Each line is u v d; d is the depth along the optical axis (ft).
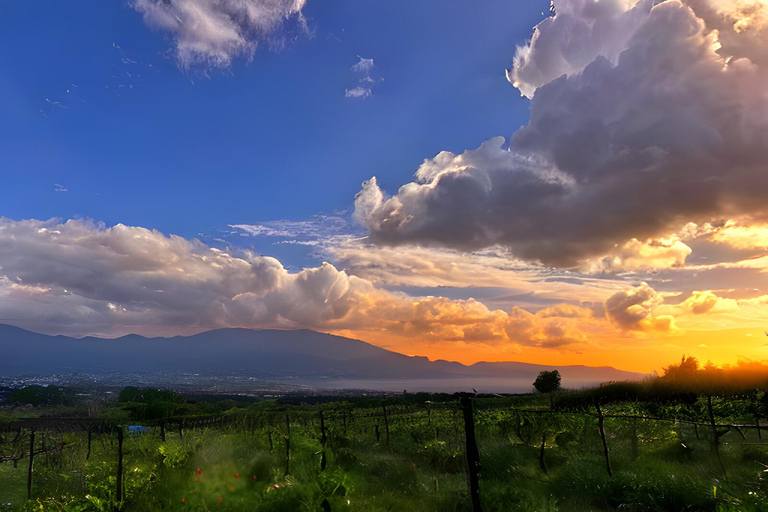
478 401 100.12
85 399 139.95
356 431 47.01
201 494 23.08
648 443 32.14
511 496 22.75
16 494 27.76
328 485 21.71
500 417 43.45
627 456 29.43
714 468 24.90
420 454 35.06
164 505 22.72
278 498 21.80
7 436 44.50
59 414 80.07
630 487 23.03
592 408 39.42
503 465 29.43
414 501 23.07
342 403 77.15
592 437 34.63
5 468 34.99
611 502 23.03
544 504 21.48
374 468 30.12
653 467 25.41
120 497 23.07
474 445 20.26
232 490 23.39
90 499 21.91
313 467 27.84
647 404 48.14
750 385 53.78
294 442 32.60
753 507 17.85
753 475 21.88
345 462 31.30
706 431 32.89
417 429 46.78
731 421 38.50
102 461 28.96
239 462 28.30
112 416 75.82
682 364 65.41
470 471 20.03
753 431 36.45
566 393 78.74
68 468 33.58
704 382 59.11
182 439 31.37
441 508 21.98
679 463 27.71
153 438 33.01
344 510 20.77
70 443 40.16
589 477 25.09
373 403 111.34
